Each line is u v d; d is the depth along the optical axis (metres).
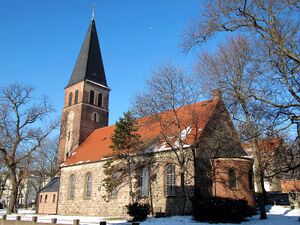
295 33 17.41
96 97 52.38
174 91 30.33
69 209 42.03
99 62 54.97
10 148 43.22
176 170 31.17
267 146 24.77
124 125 33.88
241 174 29.78
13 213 43.47
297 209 32.38
